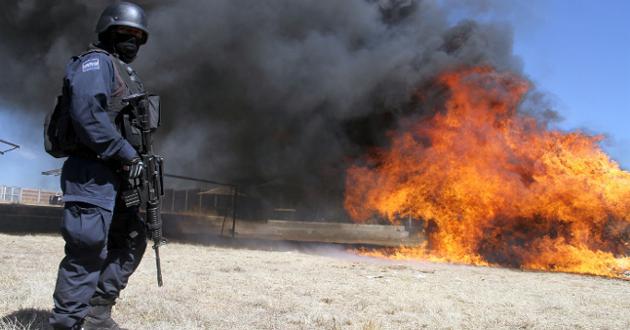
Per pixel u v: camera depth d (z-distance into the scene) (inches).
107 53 109.4
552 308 194.2
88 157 105.4
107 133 101.1
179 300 177.2
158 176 118.4
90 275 107.7
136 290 191.2
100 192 105.5
